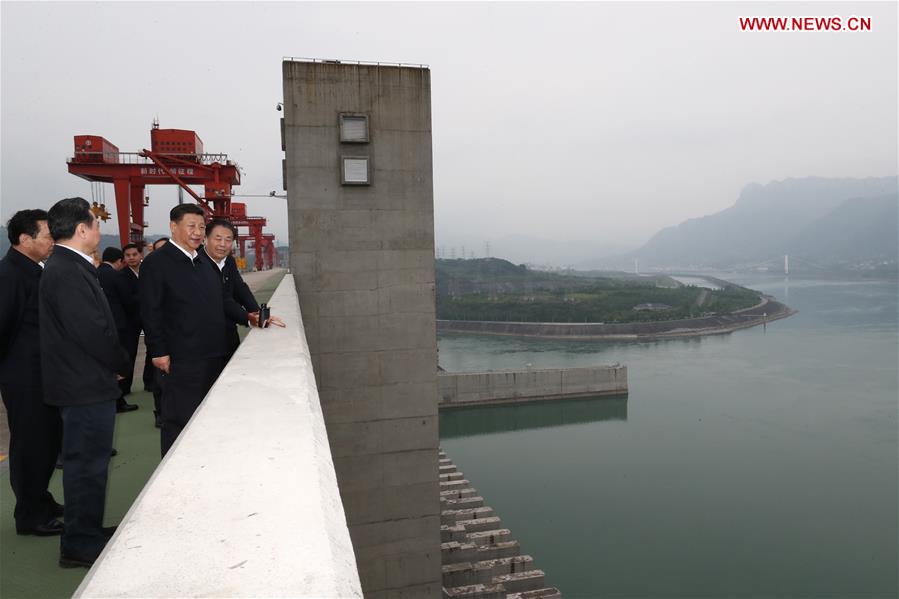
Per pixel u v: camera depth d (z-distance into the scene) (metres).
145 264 4.88
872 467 45.62
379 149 12.76
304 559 1.18
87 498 3.91
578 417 61.34
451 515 29.75
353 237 12.74
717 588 29.41
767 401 65.69
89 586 1.07
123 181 30.92
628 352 105.50
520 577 25.86
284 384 3.07
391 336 13.04
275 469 1.77
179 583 1.08
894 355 94.81
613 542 34.41
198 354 4.99
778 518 37.34
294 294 10.09
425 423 13.36
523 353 107.38
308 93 12.39
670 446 51.50
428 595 13.69
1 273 4.16
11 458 4.41
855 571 30.98
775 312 163.62
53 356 3.70
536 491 42.28
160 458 6.67
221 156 32.44
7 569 3.98
